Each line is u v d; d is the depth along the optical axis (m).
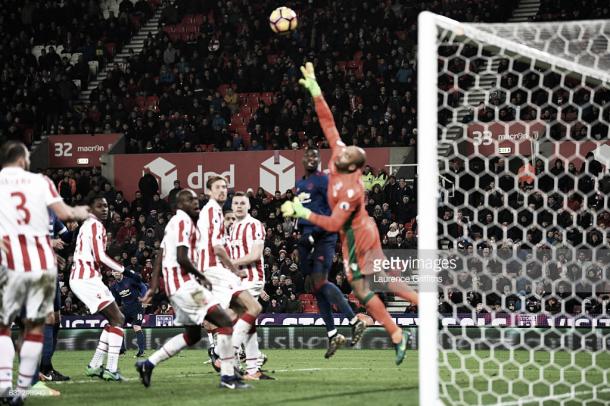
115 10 75.06
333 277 44.66
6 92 65.00
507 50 20.14
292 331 42.53
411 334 41.12
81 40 69.75
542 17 59.81
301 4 66.88
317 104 23.22
